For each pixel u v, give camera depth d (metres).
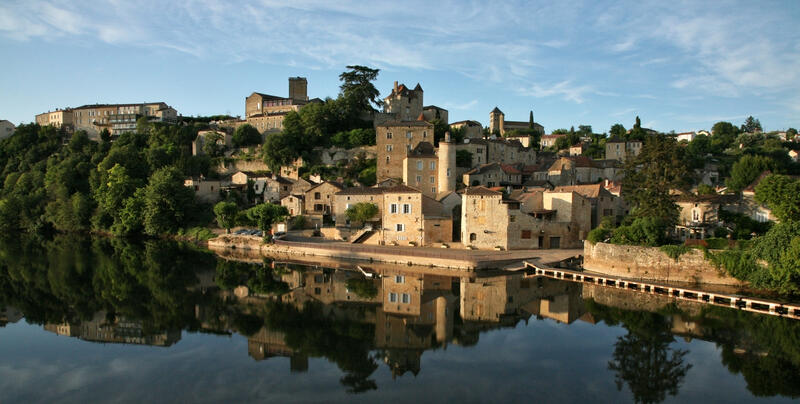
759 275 47.31
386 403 26.27
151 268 65.94
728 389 28.44
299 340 36.75
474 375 30.28
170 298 49.06
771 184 53.91
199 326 39.97
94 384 28.66
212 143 135.62
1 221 107.75
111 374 30.11
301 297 49.78
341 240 86.44
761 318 41.97
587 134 185.88
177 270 64.75
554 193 79.06
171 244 91.56
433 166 103.25
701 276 52.47
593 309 45.38
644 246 56.62
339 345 35.66
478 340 36.88
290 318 42.34
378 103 138.75
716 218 68.19
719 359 33.06
